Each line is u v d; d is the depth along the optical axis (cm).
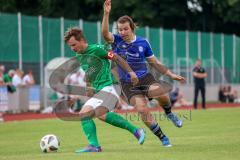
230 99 8788
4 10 9569
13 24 6506
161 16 11225
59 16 10238
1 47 6400
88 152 2462
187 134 3356
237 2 11400
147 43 2617
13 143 3130
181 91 8069
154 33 7875
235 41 9188
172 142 2859
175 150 2478
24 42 6594
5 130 4066
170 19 11612
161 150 2491
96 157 2258
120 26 2575
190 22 11756
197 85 6650
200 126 3962
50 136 2547
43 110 6550
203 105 6694
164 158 2197
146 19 11000
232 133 3375
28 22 6638
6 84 6278
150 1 10912
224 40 8981
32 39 6662
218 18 11900
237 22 11619
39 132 3856
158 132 2631
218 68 8875
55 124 4547
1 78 5934
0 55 6391
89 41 7156
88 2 10312
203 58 8600
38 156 2356
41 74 6706
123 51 2605
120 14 10531
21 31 6562
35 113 6456
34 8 9969
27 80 6506
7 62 6438
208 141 2880
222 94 8775
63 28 6931
